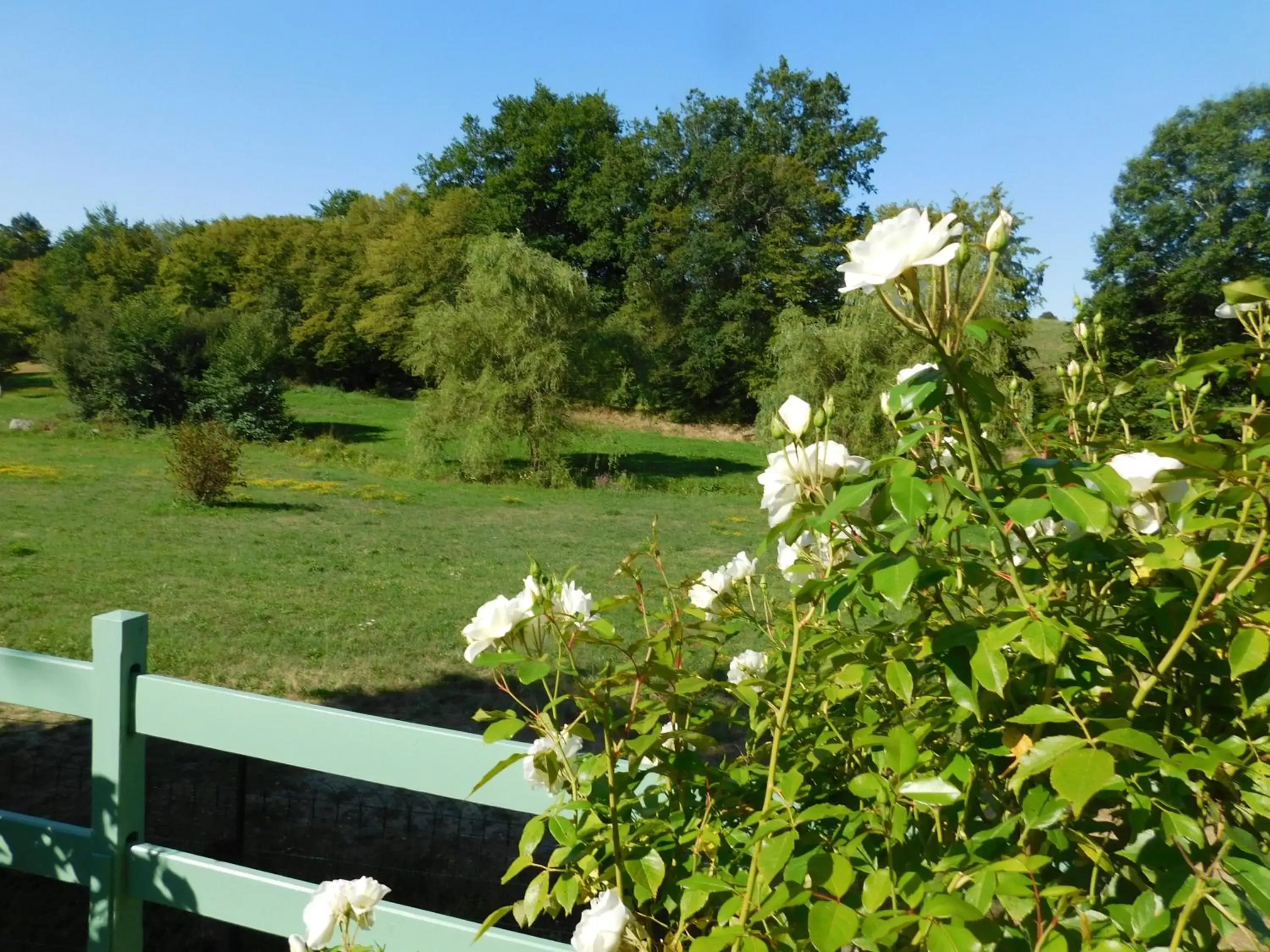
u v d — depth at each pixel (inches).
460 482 1019.9
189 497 697.0
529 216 2007.9
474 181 2185.0
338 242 2060.8
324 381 2049.7
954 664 49.3
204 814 190.5
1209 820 51.6
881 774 54.9
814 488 55.1
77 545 507.2
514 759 57.3
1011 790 50.4
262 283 2108.8
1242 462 46.1
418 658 325.7
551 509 841.5
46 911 153.9
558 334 1078.4
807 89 1872.5
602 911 51.1
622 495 999.0
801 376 999.0
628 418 1793.8
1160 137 1141.7
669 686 60.5
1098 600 56.6
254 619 365.1
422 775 80.4
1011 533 52.7
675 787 59.0
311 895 85.4
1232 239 1055.0
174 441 716.7
